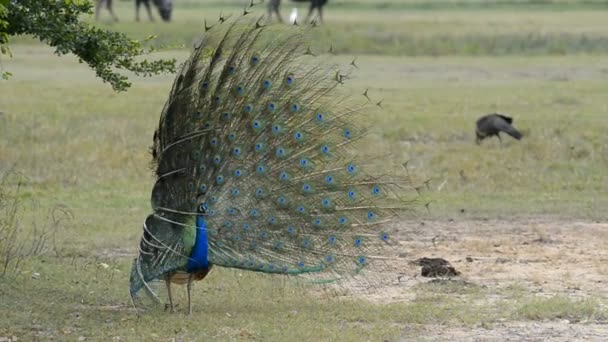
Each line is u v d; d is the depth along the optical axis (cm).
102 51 2512
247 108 2209
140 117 5119
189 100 2191
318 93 2261
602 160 4334
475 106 5488
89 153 4350
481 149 4503
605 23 10369
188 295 2252
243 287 2523
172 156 2173
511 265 2856
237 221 2195
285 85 2238
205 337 2072
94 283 2547
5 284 2464
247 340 2055
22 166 4131
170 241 2144
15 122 4828
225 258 2188
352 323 2228
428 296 2472
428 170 4184
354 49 8194
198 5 12838
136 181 4041
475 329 2188
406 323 2234
